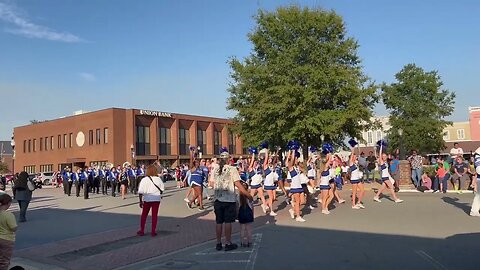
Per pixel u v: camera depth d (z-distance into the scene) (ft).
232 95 115.14
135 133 189.57
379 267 24.50
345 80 92.38
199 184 57.06
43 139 222.28
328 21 97.30
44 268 27.91
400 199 59.11
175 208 58.59
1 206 22.57
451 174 72.08
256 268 25.38
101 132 189.98
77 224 47.01
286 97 90.17
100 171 97.96
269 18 100.07
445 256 26.43
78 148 200.03
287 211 51.39
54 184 168.14
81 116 199.00
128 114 189.37
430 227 36.45
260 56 104.94
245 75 101.91
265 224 41.98
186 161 211.82
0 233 22.20
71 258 30.40
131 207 63.05
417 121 152.46
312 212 49.73
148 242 34.86
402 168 74.64
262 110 94.73
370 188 75.41
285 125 94.79
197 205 61.11
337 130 94.38
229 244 30.83
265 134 100.89
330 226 39.27
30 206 71.15
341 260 26.40
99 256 30.60
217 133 232.73
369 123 105.60
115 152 184.34
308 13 97.55
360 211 48.73
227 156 31.22
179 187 112.88
